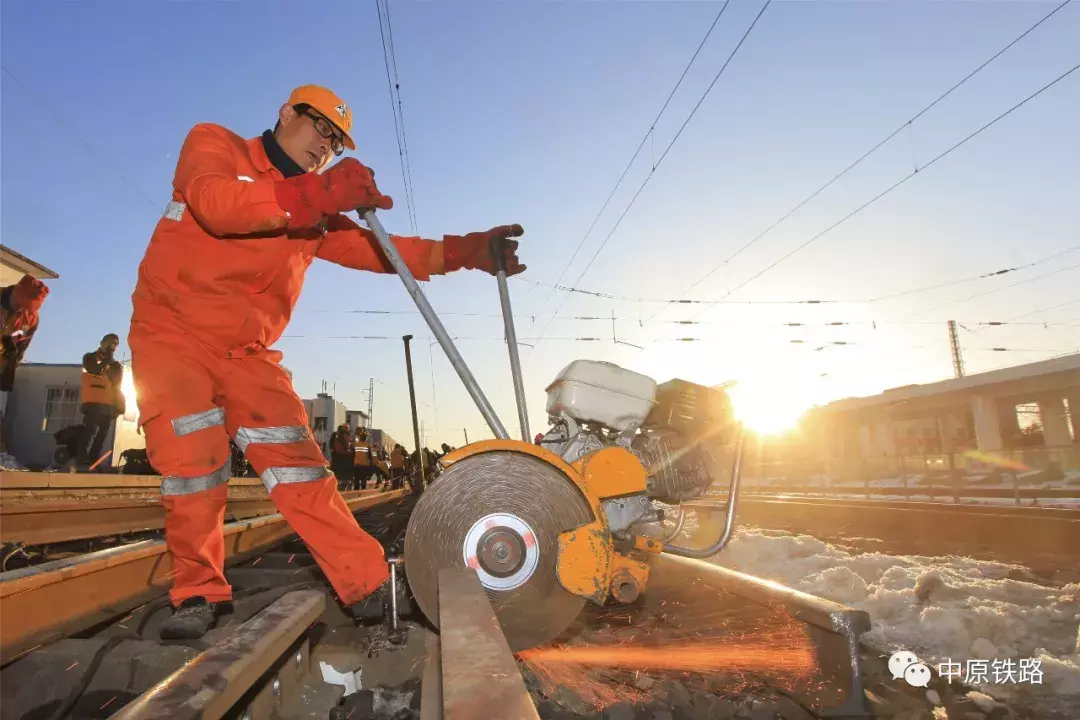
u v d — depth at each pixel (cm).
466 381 245
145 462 1078
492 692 100
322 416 5294
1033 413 2638
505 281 291
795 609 238
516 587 236
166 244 238
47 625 217
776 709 210
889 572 432
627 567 244
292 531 606
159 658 188
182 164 227
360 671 235
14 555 432
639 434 291
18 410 2217
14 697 187
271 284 254
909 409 3158
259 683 183
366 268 297
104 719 175
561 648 277
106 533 591
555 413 294
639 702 213
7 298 755
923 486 2378
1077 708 227
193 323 237
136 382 235
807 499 1998
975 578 445
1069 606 359
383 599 243
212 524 237
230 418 246
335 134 252
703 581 332
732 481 280
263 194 206
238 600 255
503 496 238
